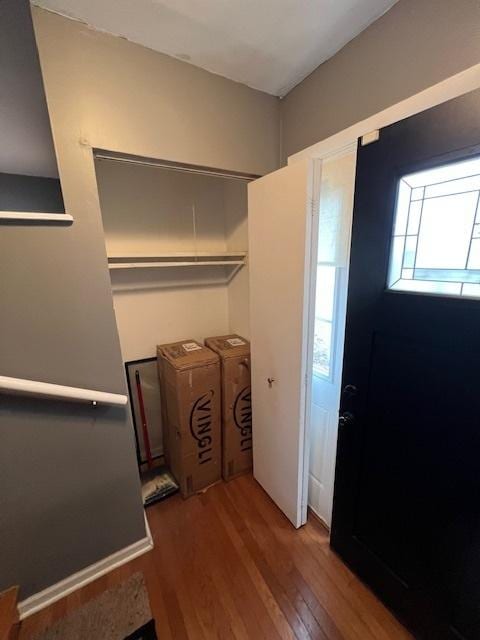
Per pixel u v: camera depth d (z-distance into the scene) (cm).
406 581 116
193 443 184
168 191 197
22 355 112
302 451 151
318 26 109
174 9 101
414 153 91
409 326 99
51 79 103
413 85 99
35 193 178
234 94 141
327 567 143
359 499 131
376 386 115
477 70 83
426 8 92
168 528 166
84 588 137
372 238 107
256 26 108
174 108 127
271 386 162
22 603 127
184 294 217
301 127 145
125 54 113
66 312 117
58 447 125
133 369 205
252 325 171
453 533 97
